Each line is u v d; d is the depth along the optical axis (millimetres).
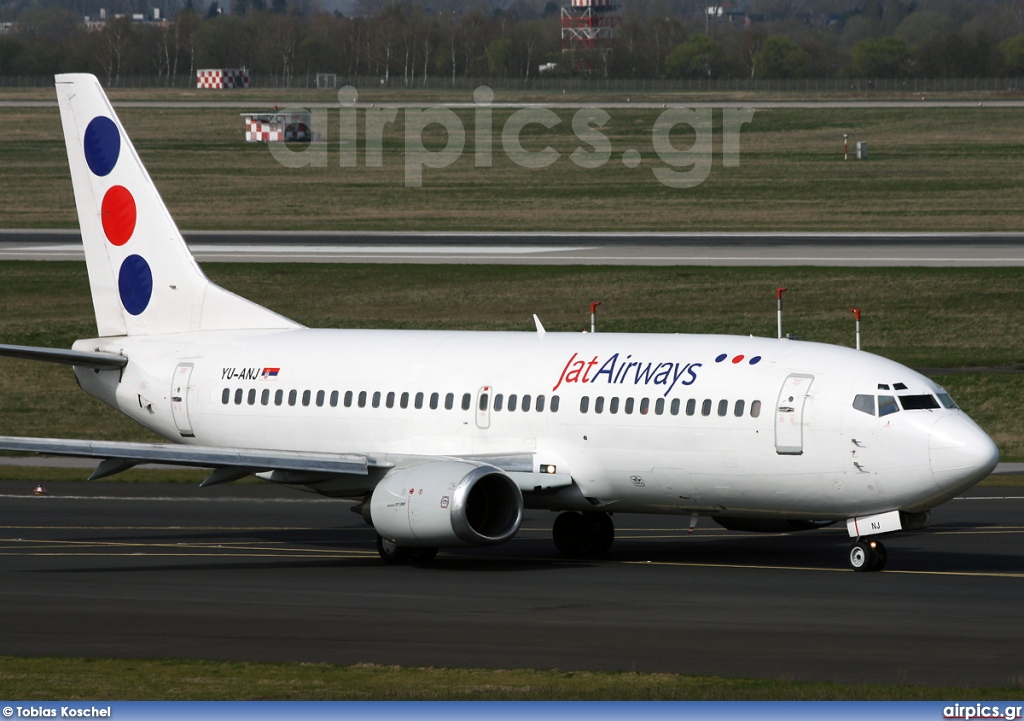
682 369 104375
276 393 119000
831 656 71875
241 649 74188
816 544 116625
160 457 99188
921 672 68188
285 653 73062
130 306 129750
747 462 100562
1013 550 110812
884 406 97250
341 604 88125
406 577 99438
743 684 65312
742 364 102938
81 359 124500
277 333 123938
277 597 90750
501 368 111375
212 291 126812
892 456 96188
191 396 122562
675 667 69500
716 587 93938
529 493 107188
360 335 120688
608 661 71000
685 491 104000
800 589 92875
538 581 97250
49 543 116625
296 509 137000
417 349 116438
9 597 90750
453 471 101250
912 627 79438
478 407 110375
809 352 102312
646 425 103562
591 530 111000
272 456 103000
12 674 68000
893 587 93500
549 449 107688
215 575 100312
